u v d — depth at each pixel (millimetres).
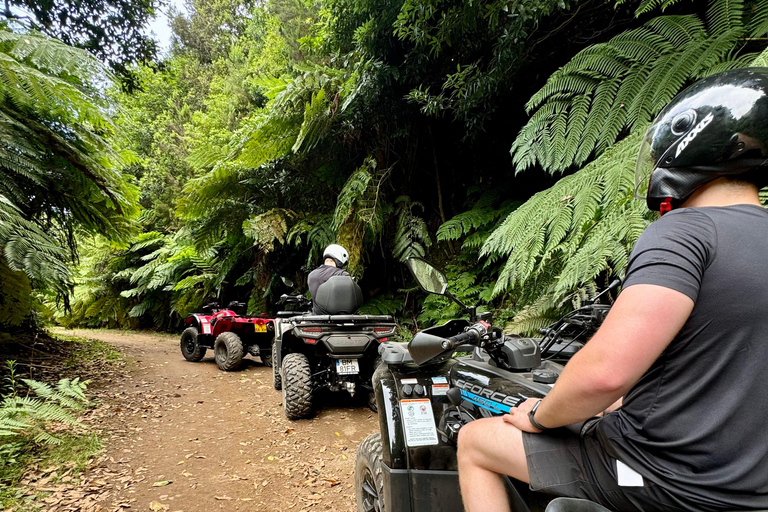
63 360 6574
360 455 2043
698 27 2680
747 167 837
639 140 2582
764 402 732
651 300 755
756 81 836
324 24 6629
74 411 4078
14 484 2727
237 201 8273
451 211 6664
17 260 4004
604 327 803
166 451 3348
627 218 2395
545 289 3420
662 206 949
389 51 5438
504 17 3881
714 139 837
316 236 7027
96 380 5465
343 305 4211
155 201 13281
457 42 4453
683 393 779
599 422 965
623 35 2994
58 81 4766
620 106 2824
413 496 1589
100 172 5840
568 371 858
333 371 4023
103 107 5473
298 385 3871
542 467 975
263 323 6391
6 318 6102
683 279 751
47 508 2496
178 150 13141
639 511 843
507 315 4301
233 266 9672
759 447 732
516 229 3215
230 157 7672
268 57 9969
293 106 6184
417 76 4969
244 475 2934
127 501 2592
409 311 6891
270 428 3801
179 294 12414
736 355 741
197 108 16688
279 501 2594
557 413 896
